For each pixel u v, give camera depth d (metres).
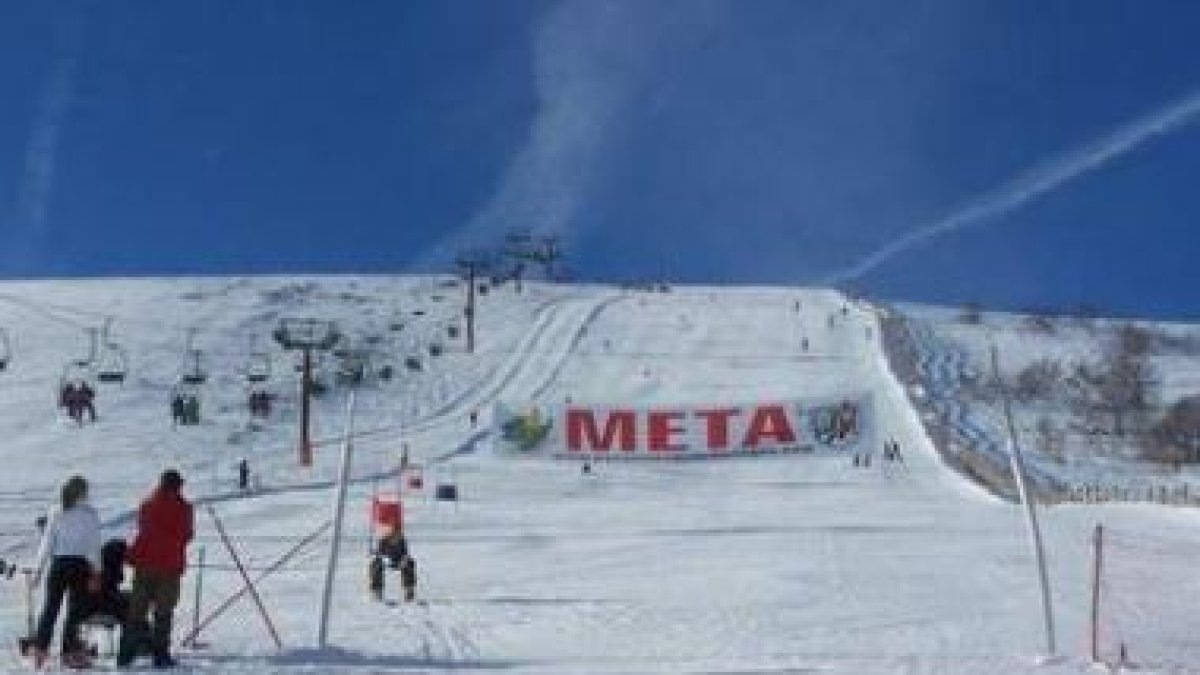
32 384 89.88
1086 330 138.88
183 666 16.48
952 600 29.39
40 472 65.44
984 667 17.42
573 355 108.44
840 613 26.98
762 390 97.19
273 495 59.03
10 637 21.95
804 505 57.78
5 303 118.94
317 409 88.00
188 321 112.81
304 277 140.12
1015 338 131.62
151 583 16.52
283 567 37.16
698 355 109.06
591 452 36.34
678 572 35.19
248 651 19.12
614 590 31.53
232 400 88.12
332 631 23.70
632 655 19.66
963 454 78.25
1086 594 31.03
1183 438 93.94
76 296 123.44
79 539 16.75
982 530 46.81
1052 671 17.45
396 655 19.33
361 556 40.44
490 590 31.89
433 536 45.78
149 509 16.66
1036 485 70.31
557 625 24.77
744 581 32.94
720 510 55.16
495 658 19.17
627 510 54.81
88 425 78.75
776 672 16.66
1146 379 118.81
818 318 125.12
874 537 44.28
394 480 65.25
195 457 71.62
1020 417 99.12
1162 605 29.64
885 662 17.73
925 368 110.12
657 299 135.62
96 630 20.42
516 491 62.44
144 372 94.75
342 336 109.50
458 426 85.31
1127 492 70.81
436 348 107.75
